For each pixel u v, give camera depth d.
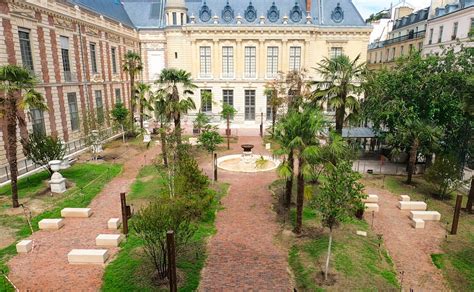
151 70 52.50
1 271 12.97
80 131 34.50
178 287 12.27
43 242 15.39
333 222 13.05
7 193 21.05
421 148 25.08
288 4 51.88
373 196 21.30
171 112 26.55
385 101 26.23
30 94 18.64
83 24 35.31
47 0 29.00
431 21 43.75
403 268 14.40
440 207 20.75
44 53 28.97
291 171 16.52
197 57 50.16
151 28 50.84
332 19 50.56
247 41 49.53
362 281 12.91
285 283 12.83
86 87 35.84
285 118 17.41
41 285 12.21
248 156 29.53
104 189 22.83
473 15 35.56
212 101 44.56
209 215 18.77
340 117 22.44
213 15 51.16
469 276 13.93
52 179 21.34
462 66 23.67
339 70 21.81
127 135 40.59
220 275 13.21
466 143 24.39
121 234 16.12
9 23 24.75
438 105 23.50
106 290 11.96
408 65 25.75
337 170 13.06
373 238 16.77
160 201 14.40
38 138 23.34
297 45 49.31
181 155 22.06
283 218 18.48
